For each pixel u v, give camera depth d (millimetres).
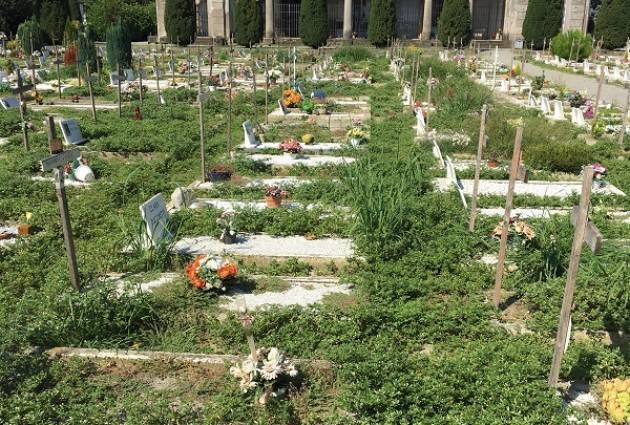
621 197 12156
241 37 48625
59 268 8820
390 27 48562
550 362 6480
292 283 8547
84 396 6016
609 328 7461
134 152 15531
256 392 5863
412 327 7336
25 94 24734
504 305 7934
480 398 5828
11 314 7449
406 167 12648
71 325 6945
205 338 7168
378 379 6055
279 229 10250
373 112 21266
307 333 7145
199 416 5715
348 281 8500
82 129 17359
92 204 11531
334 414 5719
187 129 18000
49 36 48438
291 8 56062
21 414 5645
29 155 14844
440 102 21344
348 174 11953
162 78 31203
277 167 14367
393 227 9648
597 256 8523
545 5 47344
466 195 12070
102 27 52656
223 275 8047
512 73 30906
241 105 22422
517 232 8852
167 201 12000
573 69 36500
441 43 49188
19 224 10812
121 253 9172
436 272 8773
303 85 26875
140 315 7355
